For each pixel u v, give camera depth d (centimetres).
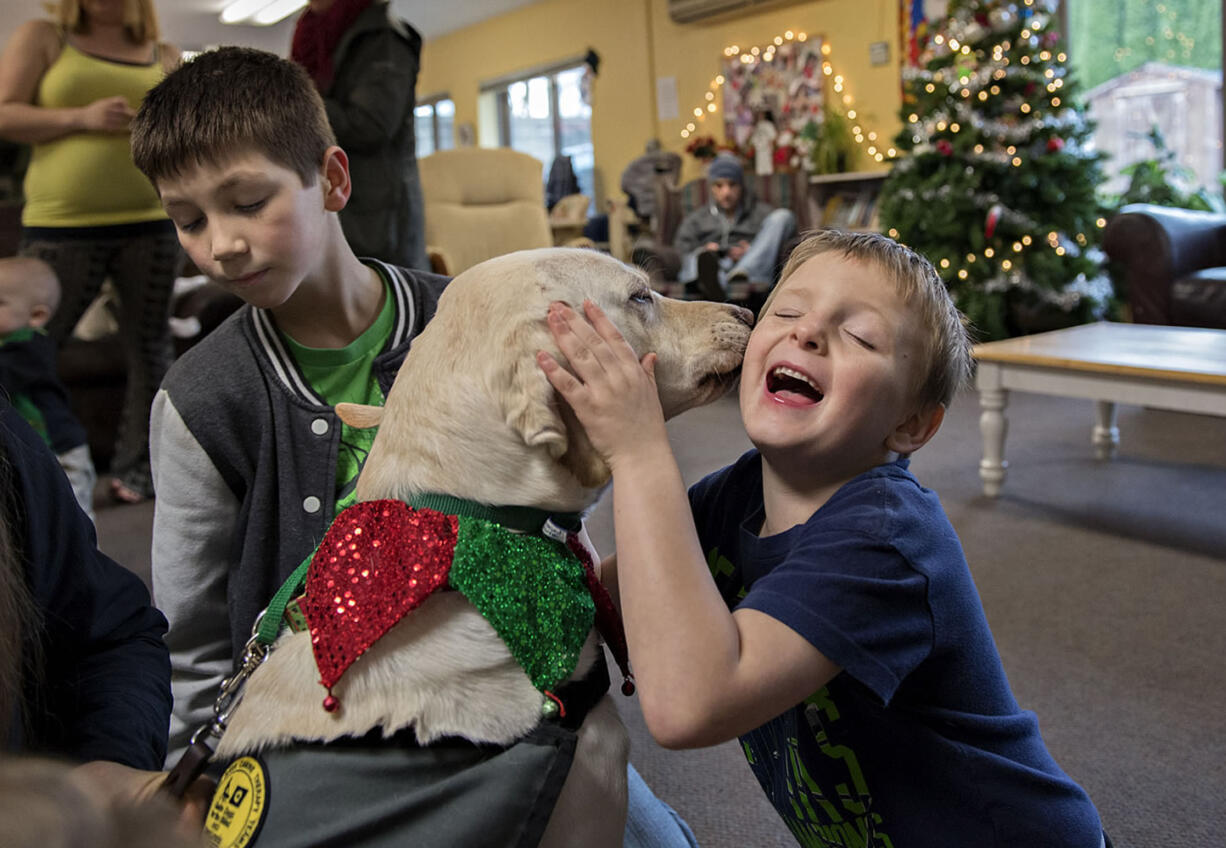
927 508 93
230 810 77
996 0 532
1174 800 170
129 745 91
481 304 93
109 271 341
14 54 311
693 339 107
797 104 764
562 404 89
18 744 79
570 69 989
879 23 702
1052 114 537
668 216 720
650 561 80
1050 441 418
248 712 83
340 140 260
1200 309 448
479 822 73
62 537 97
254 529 116
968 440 423
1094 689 209
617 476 84
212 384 117
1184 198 595
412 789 75
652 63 880
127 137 323
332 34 259
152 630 107
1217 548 286
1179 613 244
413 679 79
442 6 985
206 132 104
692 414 502
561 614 83
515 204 546
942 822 95
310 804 74
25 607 83
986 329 527
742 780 186
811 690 81
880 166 716
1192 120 654
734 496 111
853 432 94
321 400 119
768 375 97
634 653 80
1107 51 680
